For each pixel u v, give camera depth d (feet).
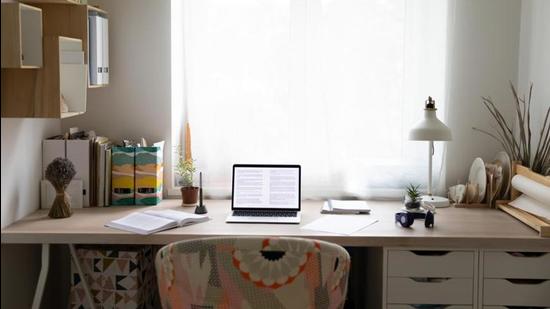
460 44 13.00
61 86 10.87
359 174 13.21
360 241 10.52
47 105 10.27
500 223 11.35
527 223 11.09
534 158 12.26
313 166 13.21
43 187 11.94
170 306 8.16
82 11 11.41
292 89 13.10
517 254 10.75
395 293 10.70
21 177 11.16
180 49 13.37
